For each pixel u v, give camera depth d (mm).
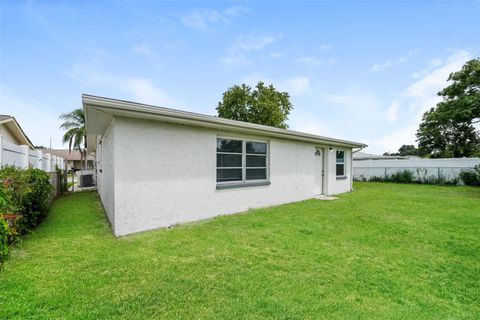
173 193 5656
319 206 8070
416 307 2588
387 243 4469
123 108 4438
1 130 12289
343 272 3305
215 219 6219
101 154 9484
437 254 3994
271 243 4355
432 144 31547
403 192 11703
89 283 2842
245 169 7523
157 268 3275
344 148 12484
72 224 5594
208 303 2514
